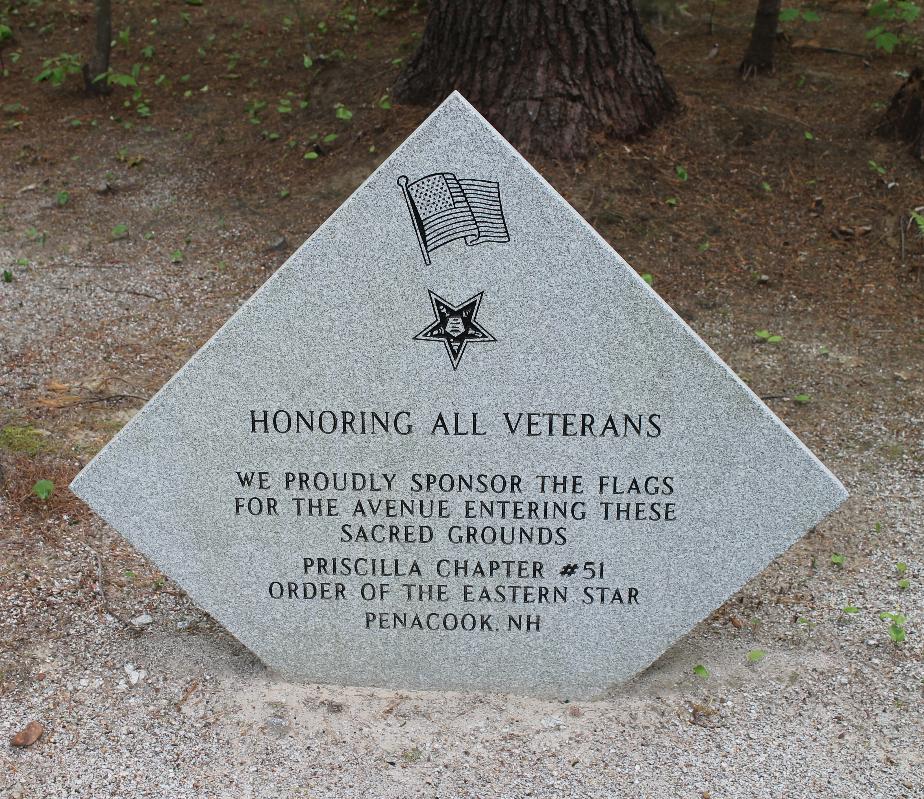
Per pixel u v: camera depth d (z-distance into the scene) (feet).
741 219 10.54
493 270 5.66
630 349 5.73
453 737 5.99
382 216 5.62
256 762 5.85
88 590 6.79
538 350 5.74
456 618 6.14
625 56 11.15
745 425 5.81
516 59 10.85
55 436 8.01
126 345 9.18
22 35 16.42
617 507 5.94
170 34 16.43
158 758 5.86
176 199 11.82
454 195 5.59
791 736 5.99
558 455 5.88
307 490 5.97
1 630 6.48
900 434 8.19
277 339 5.78
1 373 8.74
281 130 12.85
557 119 10.79
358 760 5.87
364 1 16.89
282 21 16.60
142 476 5.98
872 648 6.48
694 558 6.00
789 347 9.09
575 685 6.22
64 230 11.17
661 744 5.96
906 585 6.87
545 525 5.98
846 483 7.76
